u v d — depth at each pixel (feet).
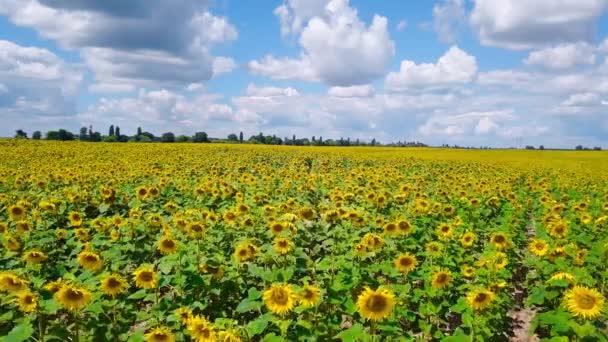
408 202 67.31
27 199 58.44
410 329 31.81
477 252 46.80
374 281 32.19
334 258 33.96
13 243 36.14
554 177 133.69
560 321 23.82
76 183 74.18
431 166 155.53
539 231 51.96
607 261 38.17
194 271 30.89
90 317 27.02
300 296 24.66
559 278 30.09
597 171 163.12
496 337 30.40
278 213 50.49
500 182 102.47
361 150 251.39
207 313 30.91
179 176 88.69
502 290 33.01
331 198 61.16
